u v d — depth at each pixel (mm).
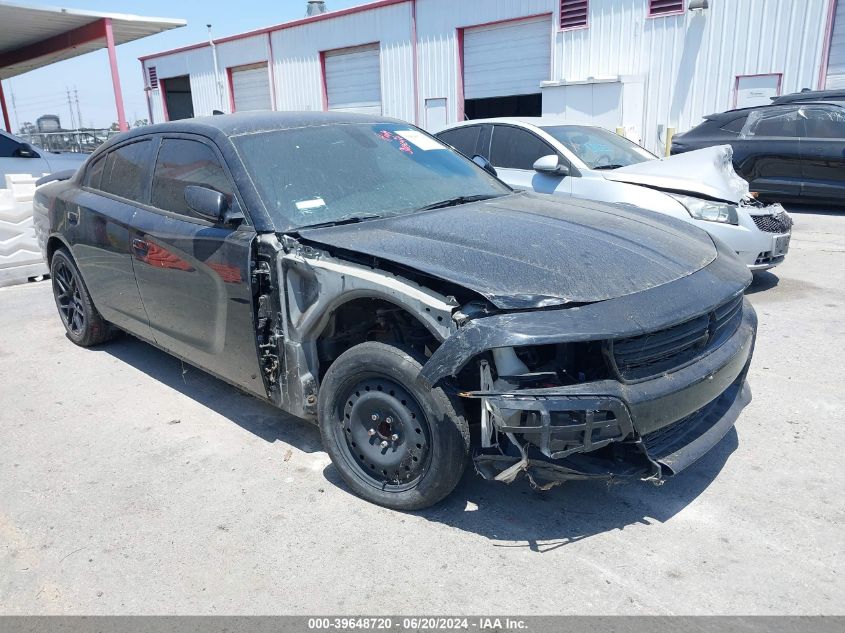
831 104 9977
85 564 2689
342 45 20625
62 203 4875
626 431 2482
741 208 5852
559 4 15852
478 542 2746
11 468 3465
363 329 3301
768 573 2518
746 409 3859
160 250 3787
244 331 3334
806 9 12680
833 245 8117
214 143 3629
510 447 2559
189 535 2852
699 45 14047
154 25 15961
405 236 3027
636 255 2947
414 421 2814
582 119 15008
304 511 3000
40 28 15633
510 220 3273
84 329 5129
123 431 3838
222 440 3697
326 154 3707
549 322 2438
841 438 3494
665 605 2367
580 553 2662
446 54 18250
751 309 3383
